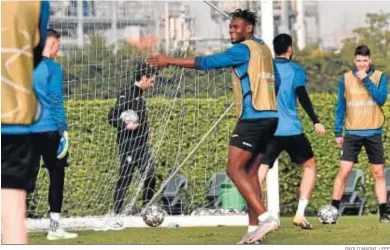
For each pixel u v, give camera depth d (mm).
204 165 32500
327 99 35781
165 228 27531
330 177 35438
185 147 32562
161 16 35938
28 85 14172
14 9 14078
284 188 34531
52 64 23547
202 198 32281
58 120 23594
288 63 26016
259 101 20641
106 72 32688
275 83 21453
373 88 28156
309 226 25922
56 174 24359
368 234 24078
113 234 25438
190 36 33781
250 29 21406
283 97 25766
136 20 35438
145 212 27703
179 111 32625
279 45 26031
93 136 31453
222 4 34750
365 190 35281
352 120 28594
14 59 14047
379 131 28547
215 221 28875
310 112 26312
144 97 30172
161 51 33750
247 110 20688
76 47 32438
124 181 29344
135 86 29312
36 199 29344
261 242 22000
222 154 32625
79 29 32781
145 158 29578
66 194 30422
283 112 25797
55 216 24406
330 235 23891
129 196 29625
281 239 22891
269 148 25766
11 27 14047
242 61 20688
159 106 31312
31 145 14477
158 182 32250
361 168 35469
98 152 31156
